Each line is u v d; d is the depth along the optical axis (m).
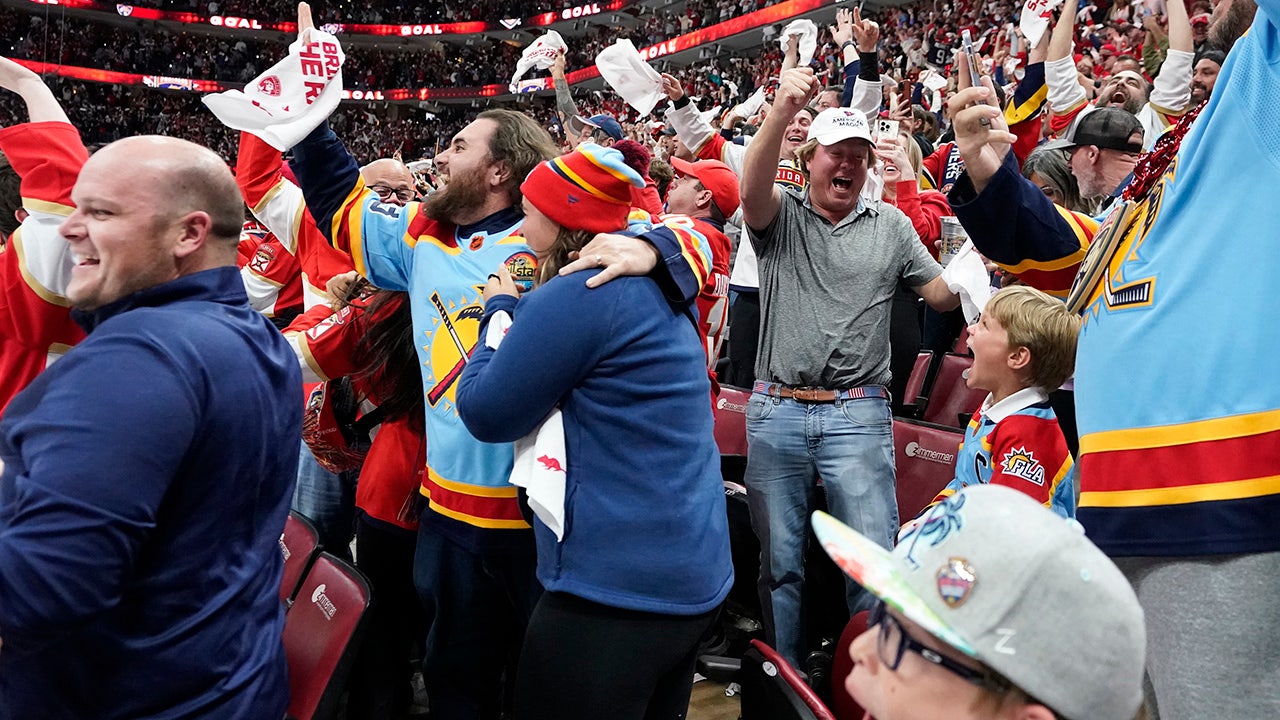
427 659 2.10
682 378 1.63
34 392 1.24
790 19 18.77
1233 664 1.04
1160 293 1.15
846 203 2.64
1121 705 0.70
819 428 2.60
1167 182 1.21
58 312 1.92
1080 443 1.27
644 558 1.55
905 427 3.00
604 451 1.57
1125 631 0.70
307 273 2.64
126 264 1.33
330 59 2.12
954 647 0.72
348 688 2.46
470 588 1.98
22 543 1.12
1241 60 1.11
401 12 29.81
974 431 2.29
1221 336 1.07
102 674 1.28
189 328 1.28
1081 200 3.12
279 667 1.50
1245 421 1.04
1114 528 1.16
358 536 2.41
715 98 18.70
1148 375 1.14
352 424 2.46
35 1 27.59
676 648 1.59
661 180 3.89
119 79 28.48
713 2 21.50
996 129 1.51
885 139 2.81
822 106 4.77
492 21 28.47
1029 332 2.11
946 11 13.93
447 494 1.94
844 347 2.61
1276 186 1.04
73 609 1.14
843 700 1.83
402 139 29.36
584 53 26.53
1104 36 8.73
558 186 1.69
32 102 2.00
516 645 2.17
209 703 1.33
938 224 3.78
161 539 1.28
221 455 1.30
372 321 2.18
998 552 0.72
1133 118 3.03
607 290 1.56
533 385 1.52
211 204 1.38
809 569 2.92
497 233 2.04
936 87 6.55
